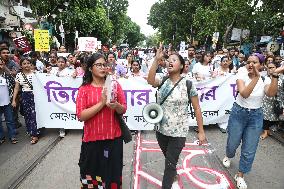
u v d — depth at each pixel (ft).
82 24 88.69
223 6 70.79
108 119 10.93
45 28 68.80
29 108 20.74
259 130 14.44
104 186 11.36
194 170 16.84
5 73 21.40
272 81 13.44
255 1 67.00
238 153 19.34
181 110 12.55
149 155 18.79
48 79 22.17
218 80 23.36
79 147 20.22
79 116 10.69
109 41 150.61
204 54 24.88
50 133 23.36
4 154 19.15
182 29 138.92
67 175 16.11
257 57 12.98
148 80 12.85
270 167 17.29
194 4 117.60
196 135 22.74
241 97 14.60
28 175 16.12
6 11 71.00
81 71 24.43
